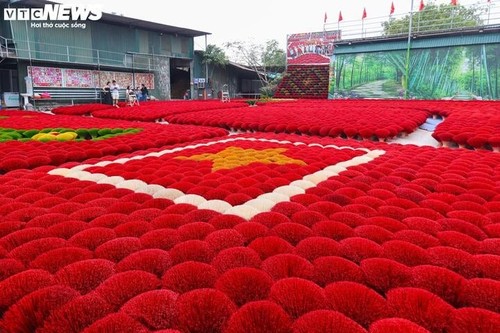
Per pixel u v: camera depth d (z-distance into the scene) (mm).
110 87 18328
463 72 17750
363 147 5055
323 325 1198
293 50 26438
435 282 1534
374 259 1679
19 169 3852
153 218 2299
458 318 1279
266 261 1669
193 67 27516
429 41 18391
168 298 1370
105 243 1881
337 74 21500
